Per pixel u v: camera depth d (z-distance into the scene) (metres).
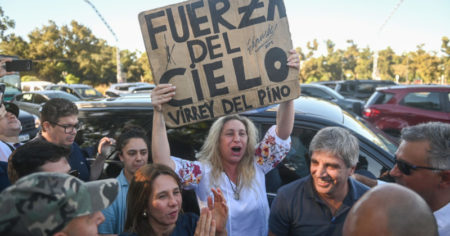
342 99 10.33
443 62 69.69
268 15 1.92
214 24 1.91
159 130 1.98
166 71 1.93
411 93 7.14
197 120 1.95
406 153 1.46
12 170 1.58
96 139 3.31
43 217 0.97
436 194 1.43
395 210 0.82
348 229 0.88
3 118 2.45
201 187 2.14
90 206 1.08
